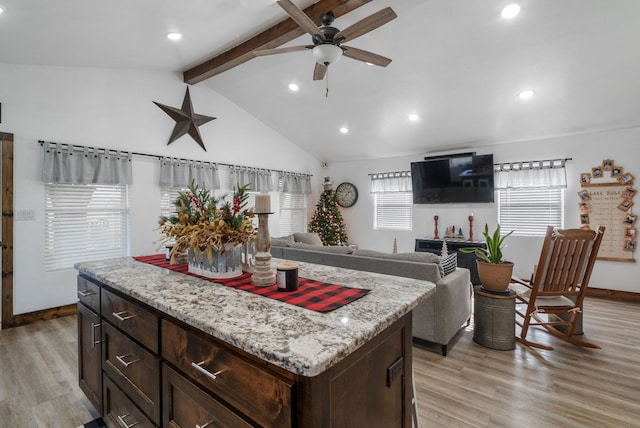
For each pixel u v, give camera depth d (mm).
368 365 1008
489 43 3318
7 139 3326
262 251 1443
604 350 2750
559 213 4773
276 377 802
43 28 2699
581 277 2840
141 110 4406
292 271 1326
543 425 1818
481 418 1881
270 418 818
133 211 4309
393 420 1166
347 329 930
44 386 2225
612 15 2795
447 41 3385
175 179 4707
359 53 2600
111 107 4117
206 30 3326
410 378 1276
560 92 3854
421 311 2748
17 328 3295
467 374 2377
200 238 1490
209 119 5109
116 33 3062
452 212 5703
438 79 4008
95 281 1752
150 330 1278
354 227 7000
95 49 3389
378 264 2914
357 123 5445
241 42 3779
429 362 2568
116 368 1533
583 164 4531
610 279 4336
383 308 1120
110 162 4047
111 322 1579
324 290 1348
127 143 4262
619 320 3455
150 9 2686
